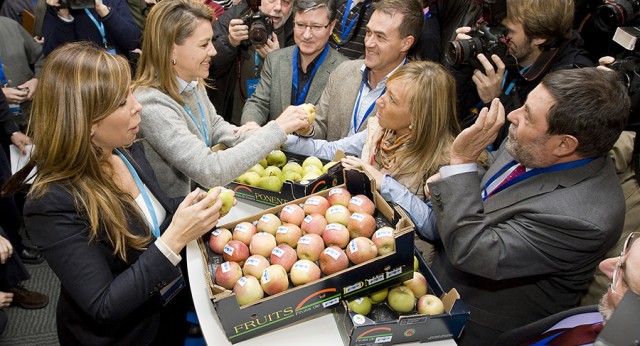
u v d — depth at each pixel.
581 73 1.18
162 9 1.54
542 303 1.35
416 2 1.91
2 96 2.42
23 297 2.46
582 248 1.19
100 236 1.19
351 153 1.92
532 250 1.23
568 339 1.08
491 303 1.40
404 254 1.19
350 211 1.35
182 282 1.51
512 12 1.72
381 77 2.02
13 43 2.78
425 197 1.61
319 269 1.19
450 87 1.57
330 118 2.15
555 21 1.65
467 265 1.30
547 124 1.17
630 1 1.72
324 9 2.10
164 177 1.74
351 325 1.10
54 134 1.10
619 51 1.81
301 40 2.18
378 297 1.24
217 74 2.60
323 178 1.52
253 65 2.71
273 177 1.62
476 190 1.30
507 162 1.46
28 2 3.23
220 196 1.32
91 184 1.17
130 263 1.30
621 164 1.51
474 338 1.46
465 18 2.44
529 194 1.28
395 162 1.64
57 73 1.09
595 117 1.12
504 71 1.85
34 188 1.12
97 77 1.10
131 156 1.45
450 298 1.18
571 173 1.24
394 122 1.59
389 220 1.32
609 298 0.94
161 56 1.55
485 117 1.22
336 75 2.13
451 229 1.29
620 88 1.16
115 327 1.32
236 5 2.71
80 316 1.31
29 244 2.83
